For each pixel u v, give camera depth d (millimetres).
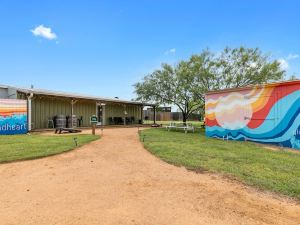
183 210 3705
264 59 18328
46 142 10047
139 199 4125
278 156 7797
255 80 17953
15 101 14336
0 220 3336
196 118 34375
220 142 11367
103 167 6305
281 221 3393
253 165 6461
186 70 19312
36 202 3969
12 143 9742
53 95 16562
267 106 11312
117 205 3867
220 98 13836
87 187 4727
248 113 12234
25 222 3277
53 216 3459
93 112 22453
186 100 20891
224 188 4715
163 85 21672
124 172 5836
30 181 5090
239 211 3695
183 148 9039
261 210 3740
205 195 4340
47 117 18078
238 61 18375
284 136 10570
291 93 10336
